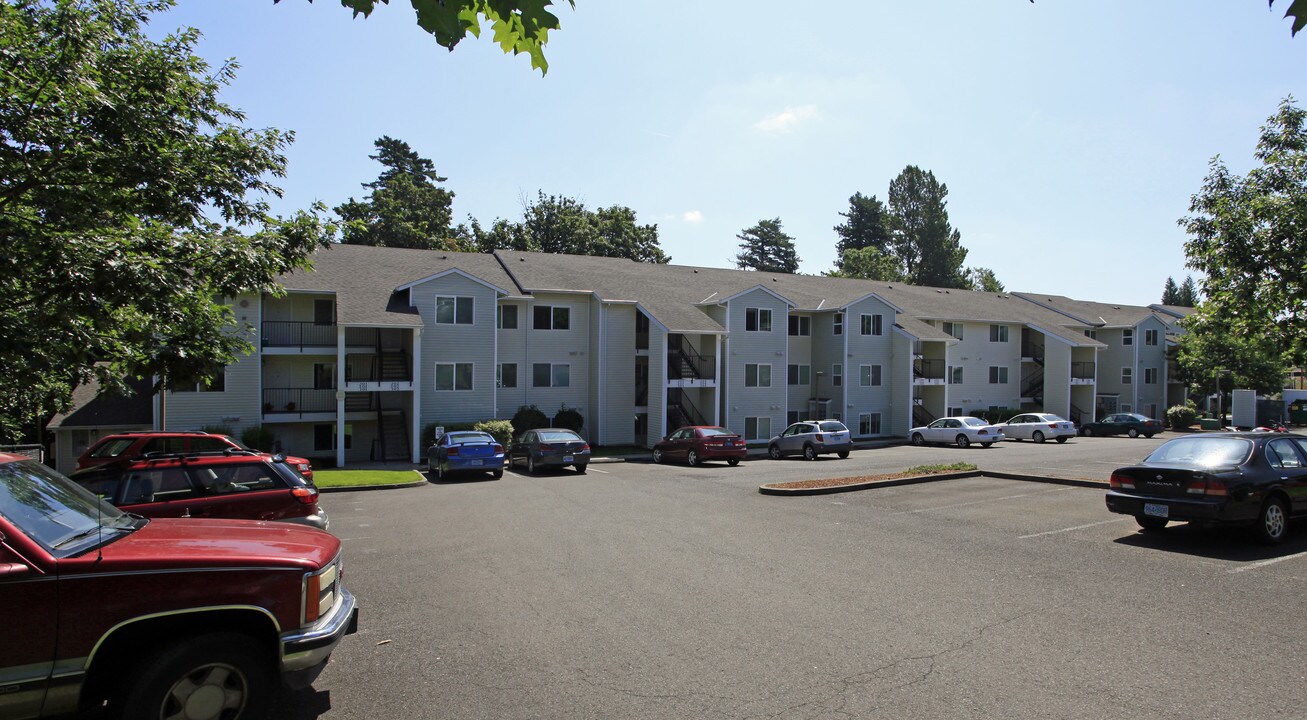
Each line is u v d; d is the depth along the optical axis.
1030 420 36.84
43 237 7.80
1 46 8.82
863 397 38.34
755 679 5.38
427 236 54.69
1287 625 6.43
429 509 14.60
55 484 4.94
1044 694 5.04
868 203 84.25
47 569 3.89
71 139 9.43
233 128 11.72
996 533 10.76
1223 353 45.19
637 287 35.47
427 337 29.19
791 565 8.89
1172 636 6.17
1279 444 10.41
